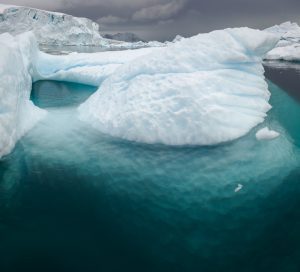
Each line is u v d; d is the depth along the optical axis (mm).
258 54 7355
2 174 5102
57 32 61062
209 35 7285
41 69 14914
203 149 5758
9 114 5969
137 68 7285
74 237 3691
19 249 3480
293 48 25969
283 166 5254
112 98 7340
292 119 7332
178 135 5973
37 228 3850
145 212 4148
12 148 5895
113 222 3973
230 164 5254
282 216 4016
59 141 6422
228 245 3537
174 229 3826
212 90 6457
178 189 4645
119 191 4648
